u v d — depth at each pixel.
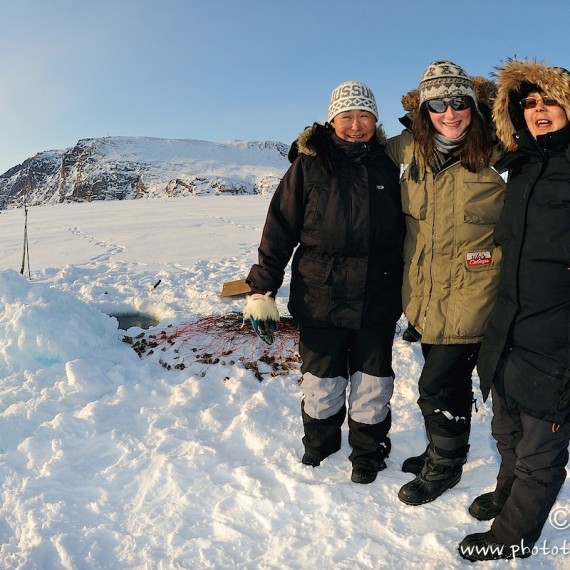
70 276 8.85
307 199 2.67
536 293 2.02
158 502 2.82
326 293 2.69
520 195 2.08
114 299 7.07
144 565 2.42
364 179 2.59
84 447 3.31
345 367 2.88
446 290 2.45
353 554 2.40
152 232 14.90
